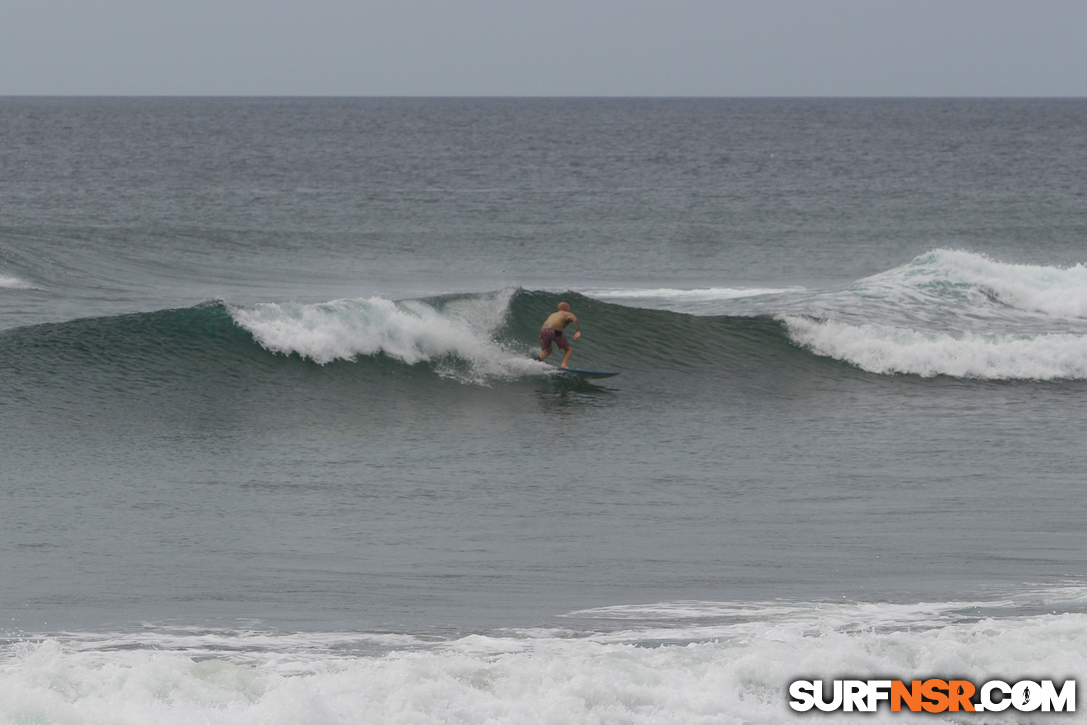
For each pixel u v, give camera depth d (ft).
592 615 97.55
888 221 617.62
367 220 585.63
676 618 96.58
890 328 254.47
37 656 79.05
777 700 74.38
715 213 647.56
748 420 199.41
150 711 68.90
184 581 106.93
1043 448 180.96
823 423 198.59
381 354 215.92
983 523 135.23
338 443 171.32
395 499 141.90
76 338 204.64
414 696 72.18
